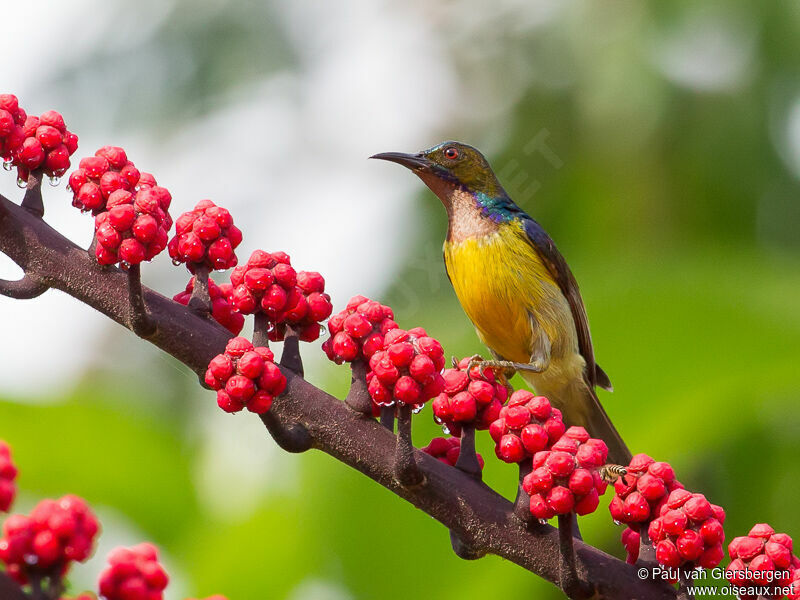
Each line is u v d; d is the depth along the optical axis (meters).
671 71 12.97
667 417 9.13
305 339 5.25
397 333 4.73
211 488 11.15
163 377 13.13
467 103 14.69
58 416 10.59
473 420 5.08
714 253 9.77
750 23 12.78
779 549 4.73
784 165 13.05
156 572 3.68
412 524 8.87
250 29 14.42
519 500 4.88
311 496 9.20
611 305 9.28
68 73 14.16
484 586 8.61
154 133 14.38
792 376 9.02
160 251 4.79
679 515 4.64
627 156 12.90
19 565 3.61
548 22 13.97
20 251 4.95
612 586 4.82
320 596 9.67
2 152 5.00
